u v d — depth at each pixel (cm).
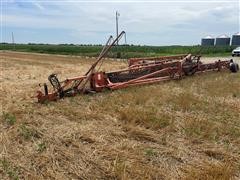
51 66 2684
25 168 585
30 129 788
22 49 6969
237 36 5919
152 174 565
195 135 750
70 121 874
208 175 560
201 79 1588
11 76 1872
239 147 695
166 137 743
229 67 1898
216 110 988
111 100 1096
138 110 948
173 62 1553
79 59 3744
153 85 1409
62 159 623
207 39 6172
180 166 602
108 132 773
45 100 1097
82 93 1202
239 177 567
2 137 726
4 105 1045
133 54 4044
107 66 2642
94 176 561
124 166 582
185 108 1005
